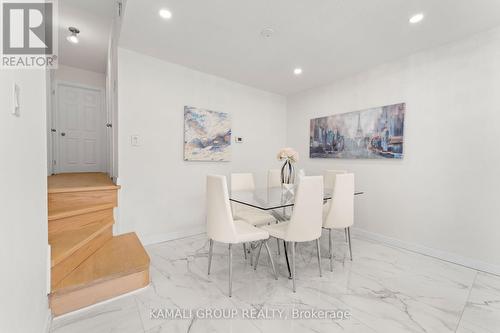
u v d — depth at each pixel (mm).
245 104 3689
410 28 2109
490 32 2107
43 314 1300
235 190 2893
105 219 2242
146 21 2033
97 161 4453
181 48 2533
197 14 1932
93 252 2006
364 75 3090
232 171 3574
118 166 2535
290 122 4199
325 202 2807
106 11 2584
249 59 2781
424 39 2299
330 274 2096
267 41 2365
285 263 2316
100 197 2264
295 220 1854
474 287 1886
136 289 1803
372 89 3004
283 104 4230
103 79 4504
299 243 2895
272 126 4082
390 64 2814
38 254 1211
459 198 2303
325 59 2762
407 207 2682
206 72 3189
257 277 2031
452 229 2350
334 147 3461
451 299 1724
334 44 2410
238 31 2184
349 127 3252
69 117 4160
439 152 2430
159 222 2855
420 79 2559
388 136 2826
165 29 2162
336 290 1836
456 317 1527
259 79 3438
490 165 2119
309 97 3859
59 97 4047
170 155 2924
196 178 3176
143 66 2676
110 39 3119
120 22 2174
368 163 3057
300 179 1829
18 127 918
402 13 1895
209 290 1818
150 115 2748
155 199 2814
